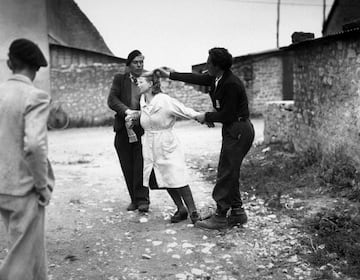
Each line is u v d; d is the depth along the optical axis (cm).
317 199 564
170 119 486
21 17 1772
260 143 999
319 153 706
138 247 437
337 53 639
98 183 705
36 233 299
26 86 289
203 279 372
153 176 498
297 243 435
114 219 519
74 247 438
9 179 287
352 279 362
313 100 733
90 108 1858
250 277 375
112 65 1847
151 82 497
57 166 898
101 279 373
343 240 423
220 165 473
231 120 457
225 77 452
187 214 507
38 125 275
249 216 516
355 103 593
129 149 537
